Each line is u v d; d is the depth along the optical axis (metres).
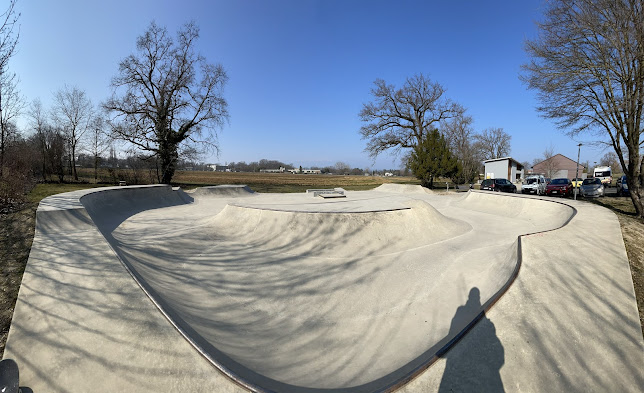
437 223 9.09
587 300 3.84
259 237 7.96
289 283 5.39
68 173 40.00
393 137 31.91
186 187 30.80
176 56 25.58
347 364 3.23
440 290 5.06
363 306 4.60
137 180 29.11
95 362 2.69
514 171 39.56
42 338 3.03
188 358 2.62
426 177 28.47
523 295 3.82
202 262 6.30
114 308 3.30
